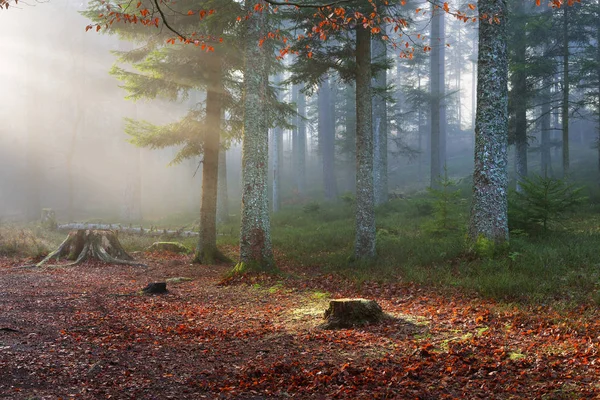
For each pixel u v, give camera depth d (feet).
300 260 51.75
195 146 54.95
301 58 48.62
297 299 34.14
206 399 16.02
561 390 16.31
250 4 43.86
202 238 54.34
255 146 43.75
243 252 43.47
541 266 36.06
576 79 85.10
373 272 42.37
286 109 54.95
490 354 20.27
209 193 54.34
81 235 52.11
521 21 81.61
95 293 34.50
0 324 23.35
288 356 20.76
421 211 75.36
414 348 21.44
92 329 23.89
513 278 33.45
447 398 16.22
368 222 47.65
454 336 23.16
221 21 45.19
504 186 41.45
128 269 48.60
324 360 20.16
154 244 62.80
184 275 45.70
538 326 24.26
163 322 26.58
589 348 20.08
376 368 19.12
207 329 25.27
